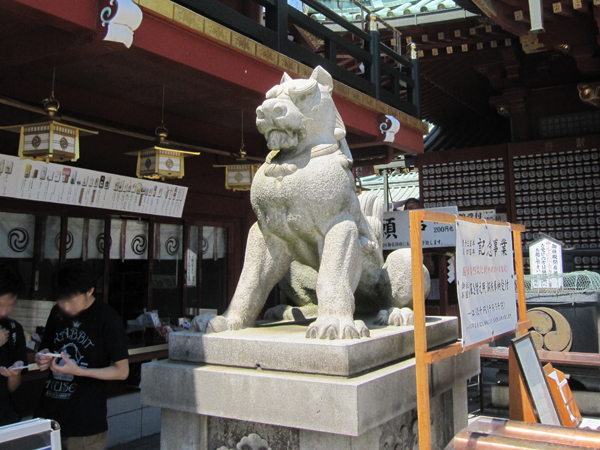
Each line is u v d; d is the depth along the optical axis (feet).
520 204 38.63
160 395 9.76
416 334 7.81
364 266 12.07
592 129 39.01
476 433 8.29
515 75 37.63
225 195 23.13
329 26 32.65
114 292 18.48
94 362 10.63
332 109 11.00
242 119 19.40
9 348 10.49
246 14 21.59
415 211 7.89
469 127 48.73
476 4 27.53
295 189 10.03
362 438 8.50
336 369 8.45
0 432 7.11
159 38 13.15
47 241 16.70
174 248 20.95
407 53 33.19
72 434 10.20
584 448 7.41
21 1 10.30
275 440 9.04
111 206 17.61
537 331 23.59
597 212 36.40
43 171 15.30
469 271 9.04
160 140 16.55
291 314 12.72
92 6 11.51
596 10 27.68
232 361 9.45
